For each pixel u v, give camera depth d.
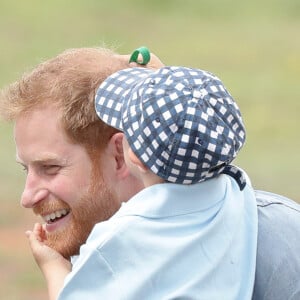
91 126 5.13
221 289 4.71
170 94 4.61
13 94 5.27
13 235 20.22
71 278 4.68
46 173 5.21
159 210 4.69
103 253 4.64
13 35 44.12
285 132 29.98
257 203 5.16
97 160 5.17
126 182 5.20
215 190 4.79
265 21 47.91
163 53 43.22
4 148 25.00
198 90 4.61
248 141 28.66
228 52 43.00
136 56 5.46
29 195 5.22
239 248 4.83
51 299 5.09
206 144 4.54
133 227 4.66
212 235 4.73
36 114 5.17
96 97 4.99
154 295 4.62
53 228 5.29
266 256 4.94
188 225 4.69
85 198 5.19
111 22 47.28
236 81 37.84
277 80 37.69
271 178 24.42
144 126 4.62
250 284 4.81
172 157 4.57
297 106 33.56
